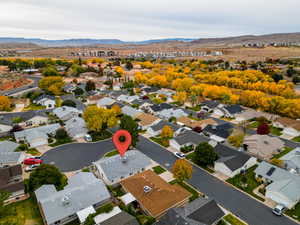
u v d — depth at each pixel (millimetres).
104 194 38469
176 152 55906
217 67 198750
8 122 68812
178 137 60656
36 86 135375
